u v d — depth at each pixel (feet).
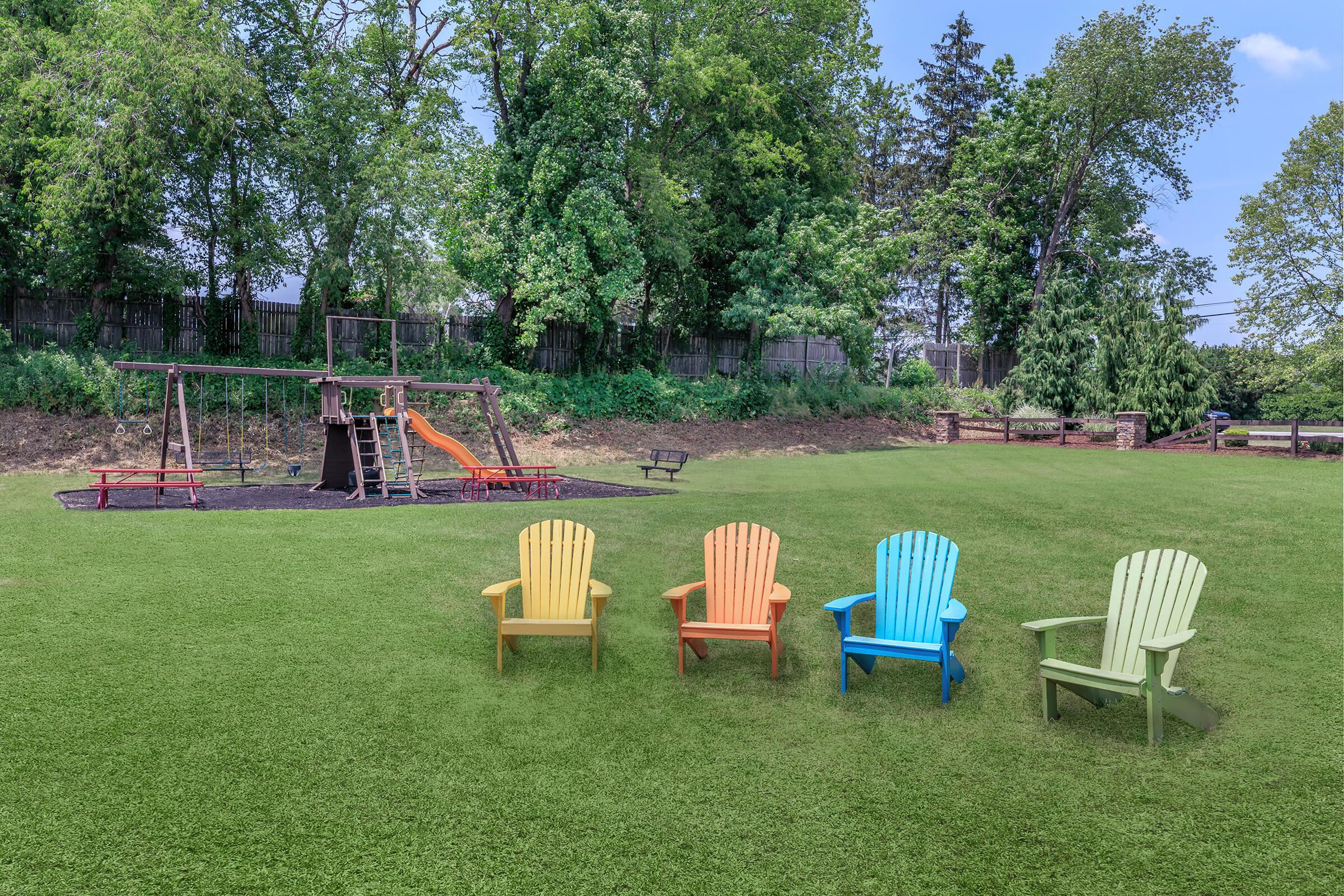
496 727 14.78
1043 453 72.84
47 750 13.34
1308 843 10.91
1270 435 65.87
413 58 80.43
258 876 10.10
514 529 32.48
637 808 11.95
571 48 79.46
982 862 10.57
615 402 86.22
